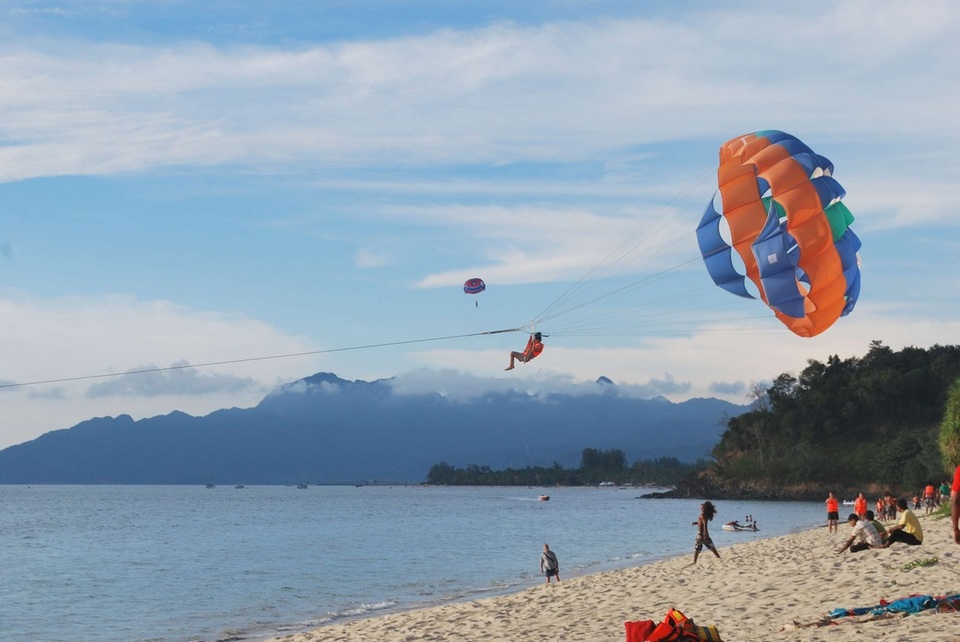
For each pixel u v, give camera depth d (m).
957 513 10.52
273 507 160.12
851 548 23.84
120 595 37.41
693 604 18.62
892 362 150.38
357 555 53.84
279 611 31.72
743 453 156.62
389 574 42.53
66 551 61.12
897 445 125.50
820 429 145.12
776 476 145.12
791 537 42.19
